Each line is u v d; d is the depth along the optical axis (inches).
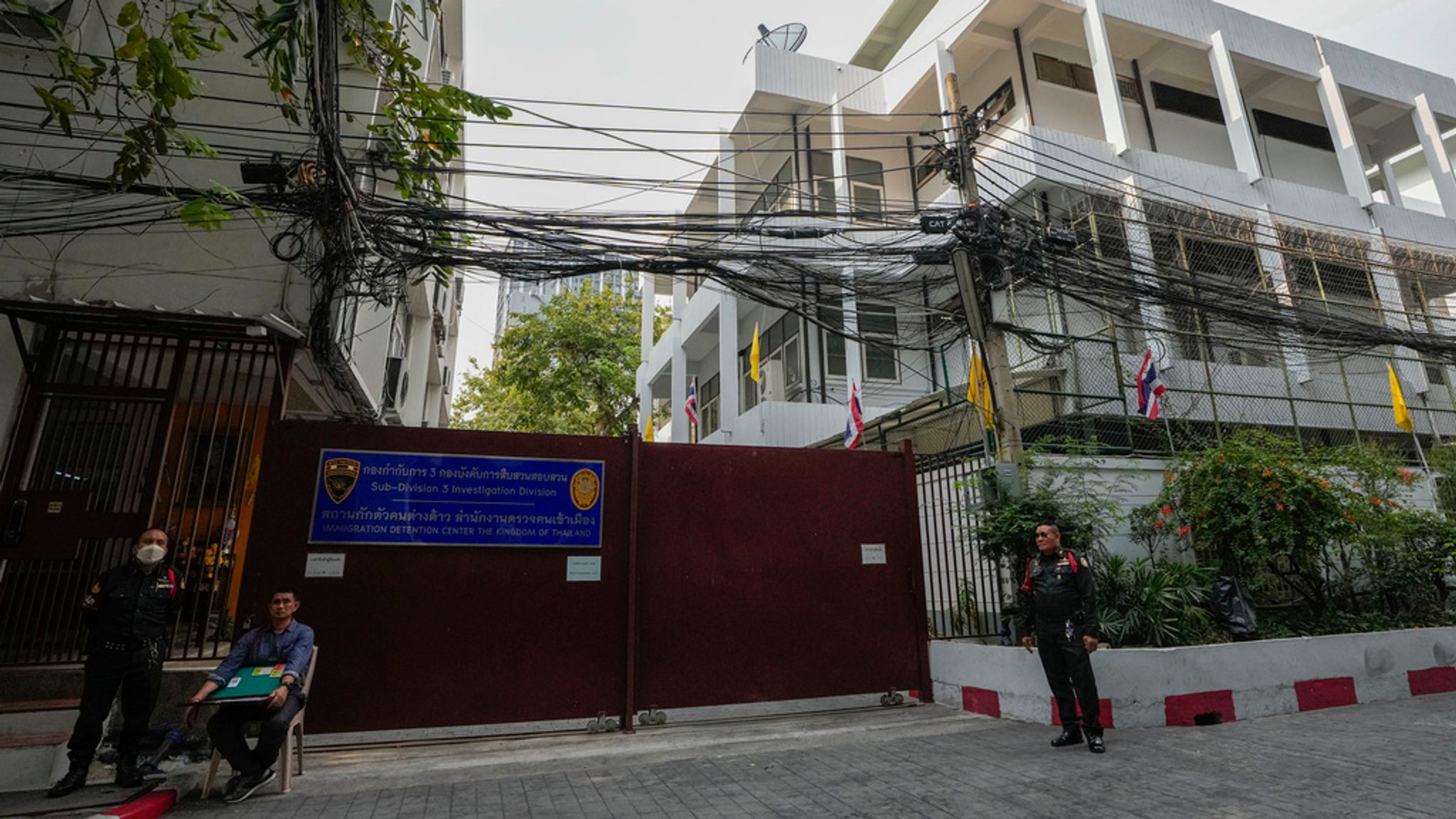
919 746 215.9
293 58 173.6
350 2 234.1
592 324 915.4
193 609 232.4
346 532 232.4
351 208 244.4
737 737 232.8
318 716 220.4
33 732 205.8
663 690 251.3
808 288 424.5
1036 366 405.1
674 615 258.4
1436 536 354.9
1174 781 173.2
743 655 262.5
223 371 256.1
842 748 215.8
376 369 410.3
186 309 266.2
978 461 310.7
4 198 259.1
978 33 561.0
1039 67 563.2
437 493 242.2
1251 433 344.8
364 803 169.2
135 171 205.2
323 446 236.8
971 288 321.1
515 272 308.8
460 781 186.9
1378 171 732.0
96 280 262.4
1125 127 496.4
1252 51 594.9
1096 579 276.1
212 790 179.3
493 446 250.8
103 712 177.0
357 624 228.4
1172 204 478.0
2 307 227.0
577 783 183.9
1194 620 272.8
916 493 298.4
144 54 195.8
